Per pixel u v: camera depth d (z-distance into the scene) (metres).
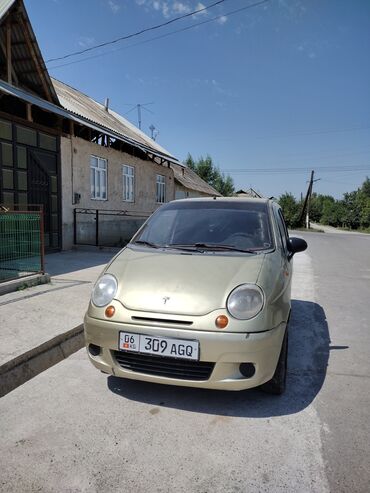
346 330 4.79
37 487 2.01
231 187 48.94
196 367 2.57
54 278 6.63
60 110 9.51
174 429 2.55
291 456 2.29
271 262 3.11
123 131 16.59
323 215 74.44
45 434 2.48
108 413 2.74
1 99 9.09
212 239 3.57
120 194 14.41
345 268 10.11
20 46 9.13
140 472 2.13
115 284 2.93
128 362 2.72
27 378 3.28
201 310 2.57
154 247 3.57
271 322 2.63
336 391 3.14
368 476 2.12
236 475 2.12
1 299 5.10
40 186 9.54
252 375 2.55
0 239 5.58
